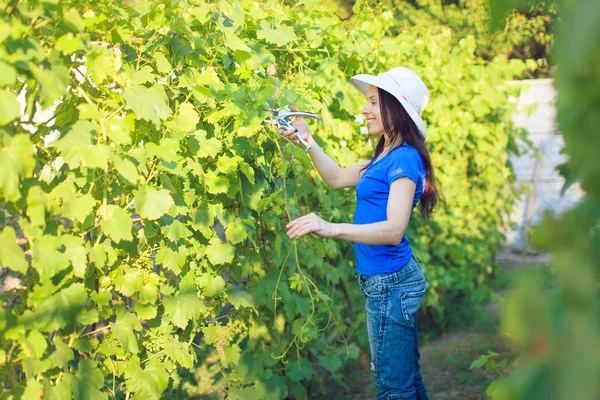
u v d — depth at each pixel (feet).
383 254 7.68
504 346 13.73
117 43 6.21
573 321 1.81
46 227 5.40
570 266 1.93
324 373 12.39
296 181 9.18
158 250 6.82
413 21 30.89
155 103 5.95
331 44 10.88
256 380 9.14
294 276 7.88
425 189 8.07
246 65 7.89
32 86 4.85
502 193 17.15
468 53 16.30
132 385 6.59
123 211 5.82
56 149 5.64
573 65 1.83
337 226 7.20
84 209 5.40
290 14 10.14
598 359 1.69
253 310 8.78
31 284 6.09
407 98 7.88
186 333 7.80
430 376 12.59
